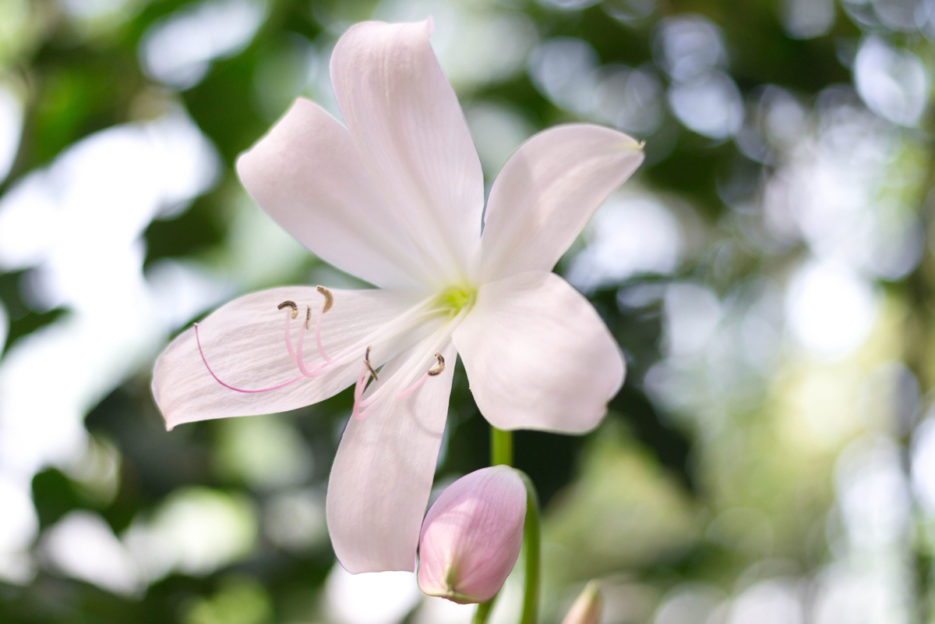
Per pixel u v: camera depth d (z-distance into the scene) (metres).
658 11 0.91
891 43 0.96
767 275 1.13
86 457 0.82
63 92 0.93
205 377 0.64
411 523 0.62
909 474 1.00
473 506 0.60
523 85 0.90
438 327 0.65
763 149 0.94
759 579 1.66
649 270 0.81
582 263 0.80
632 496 1.23
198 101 0.87
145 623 0.79
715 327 1.16
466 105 0.89
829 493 1.64
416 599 0.79
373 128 0.64
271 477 0.81
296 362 0.65
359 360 0.65
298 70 0.94
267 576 0.80
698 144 0.90
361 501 0.63
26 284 0.83
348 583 0.80
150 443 0.79
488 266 0.63
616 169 0.61
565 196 0.61
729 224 0.99
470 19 0.95
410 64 0.63
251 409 0.64
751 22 0.89
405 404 0.64
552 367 0.60
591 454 0.80
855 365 1.52
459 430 0.75
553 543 1.29
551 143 0.62
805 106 0.94
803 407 1.60
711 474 1.40
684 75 0.92
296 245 0.80
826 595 1.60
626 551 1.20
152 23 0.92
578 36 0.92
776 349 1.44
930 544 0.99
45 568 0.79
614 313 0.79
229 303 0.65
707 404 1.44
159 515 0.82
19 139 0.90
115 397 0.80
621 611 1.18
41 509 0.79
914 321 1.03
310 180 0.65
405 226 0.65
